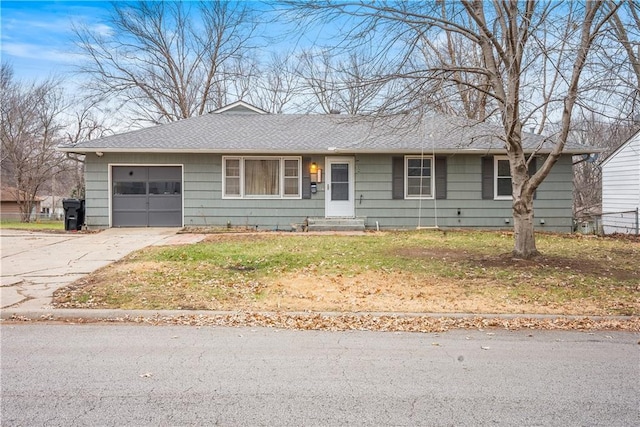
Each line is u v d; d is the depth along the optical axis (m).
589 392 4.03
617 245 13.22
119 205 17.20
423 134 15.56
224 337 5.66
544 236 15.42
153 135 17.72
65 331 5.87
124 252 11.69
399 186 17.27
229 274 9.02
